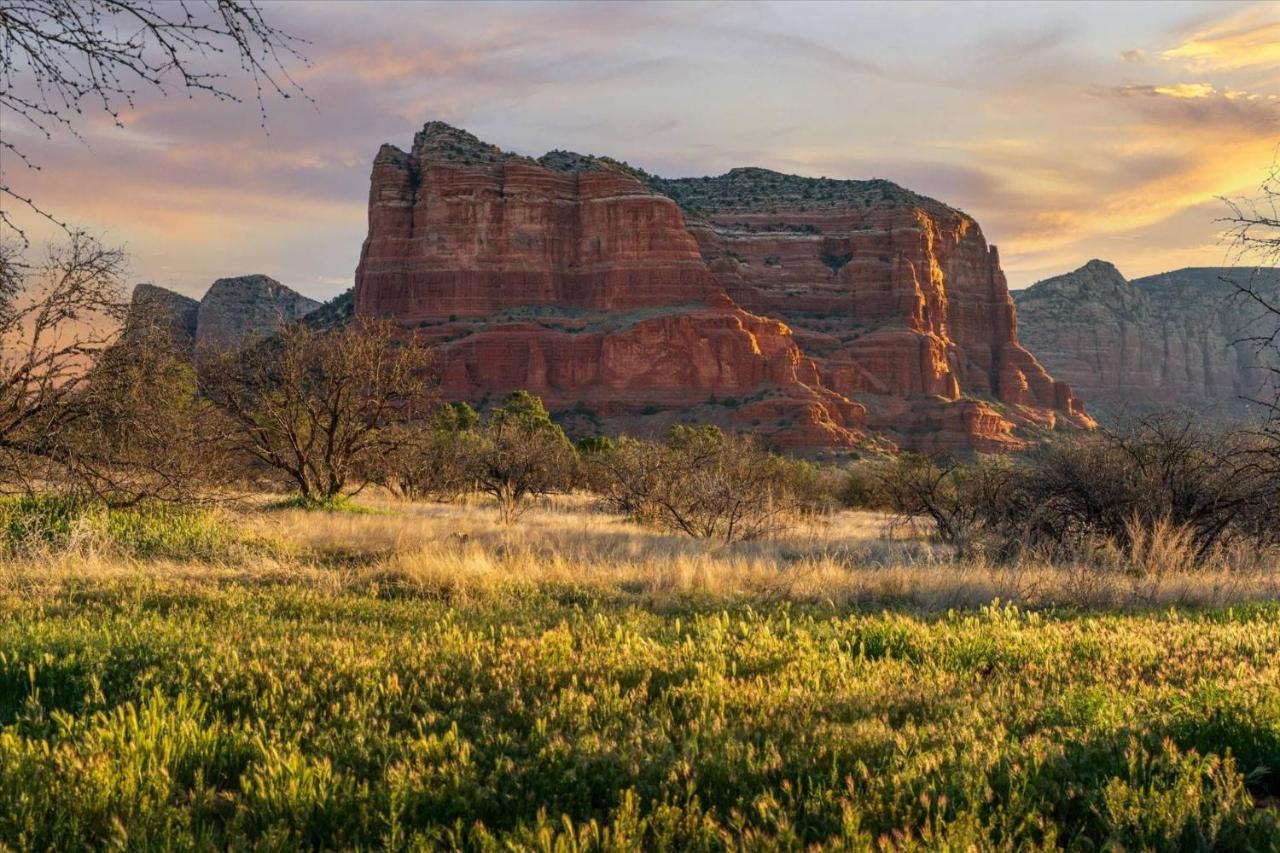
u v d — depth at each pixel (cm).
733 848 292
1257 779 374
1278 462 1310
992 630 643
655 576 1086
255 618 734
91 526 1291
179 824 315
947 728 410
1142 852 289
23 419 1359
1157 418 1524
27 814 316
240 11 475
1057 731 410
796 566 1222
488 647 575
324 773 352
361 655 557
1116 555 1321
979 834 293
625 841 292
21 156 483
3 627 640
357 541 1497
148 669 500
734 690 469
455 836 303
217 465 1764
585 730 408
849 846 289
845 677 504
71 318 1355
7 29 455
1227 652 573
